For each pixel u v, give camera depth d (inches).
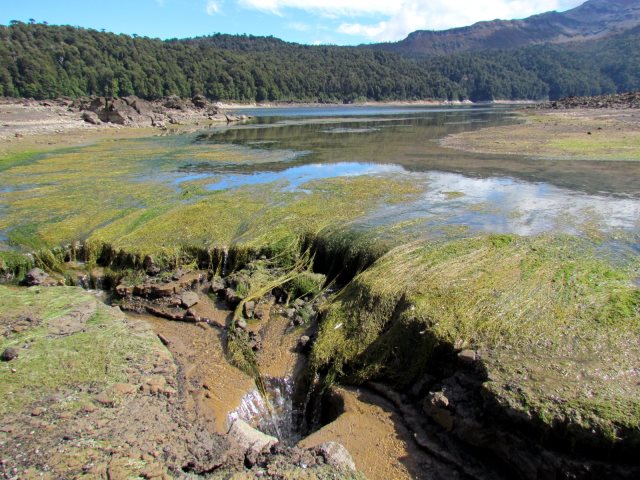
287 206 864.3
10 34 5674.2
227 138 2084.2
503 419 342.3
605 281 512.4
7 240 745.6
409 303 481.7
